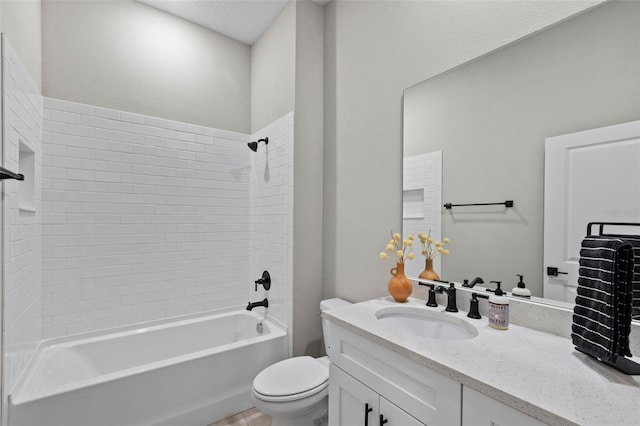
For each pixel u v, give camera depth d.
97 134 2.16
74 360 1.91
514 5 1.20
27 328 1.65
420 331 1.38
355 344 1.21
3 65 1.31
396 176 1.72
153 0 2.32
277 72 2.44
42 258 1.94
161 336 2.27
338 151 2.19
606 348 0.80
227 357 1.92
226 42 2.76
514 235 1.19
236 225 2.78
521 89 1.17
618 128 0.93
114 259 2.21
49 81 1.99
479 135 1.31
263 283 2.49
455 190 1.41
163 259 2.41
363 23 1.97
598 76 0.98
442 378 0.88
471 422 0.80
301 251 2.25
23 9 1.61
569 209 1.04
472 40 1.35
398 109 1.71
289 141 2.27
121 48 2.26
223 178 2.71
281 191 2.36
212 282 2.64
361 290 1.96
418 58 1.60
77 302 2.07
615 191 0.93
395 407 1.03
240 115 2.83
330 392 1.35
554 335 1.07
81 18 2.12
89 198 2.12
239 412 1.95
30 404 1.36
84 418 1.47
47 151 1.97
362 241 1.96
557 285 1.07
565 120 1.05
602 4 0.98
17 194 1.49
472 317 1.26
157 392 1.67
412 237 1.57
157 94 2.41
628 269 0.79
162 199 2.42
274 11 2.41
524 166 1.16
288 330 2.23
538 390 0.72
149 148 2.37
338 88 2.19
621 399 0.69
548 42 1.10
